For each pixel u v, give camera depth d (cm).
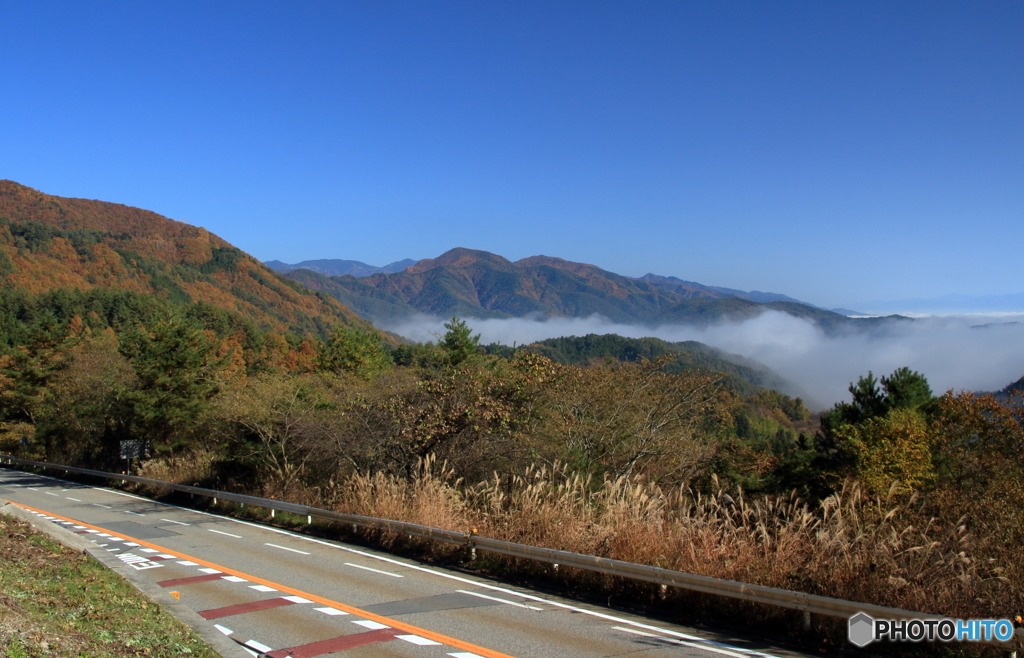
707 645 721
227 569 1108
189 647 628
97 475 2850
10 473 3394
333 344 4406
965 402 1934
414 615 830
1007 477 1447
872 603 738
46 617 625
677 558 928
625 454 1988
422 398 1781
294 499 1766
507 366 1831
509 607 881
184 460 2597
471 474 1648
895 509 866
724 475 2041
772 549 898
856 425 2075
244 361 7788
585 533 1073
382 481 1491
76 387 3650
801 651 713
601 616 842
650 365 2262
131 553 1255
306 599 902
